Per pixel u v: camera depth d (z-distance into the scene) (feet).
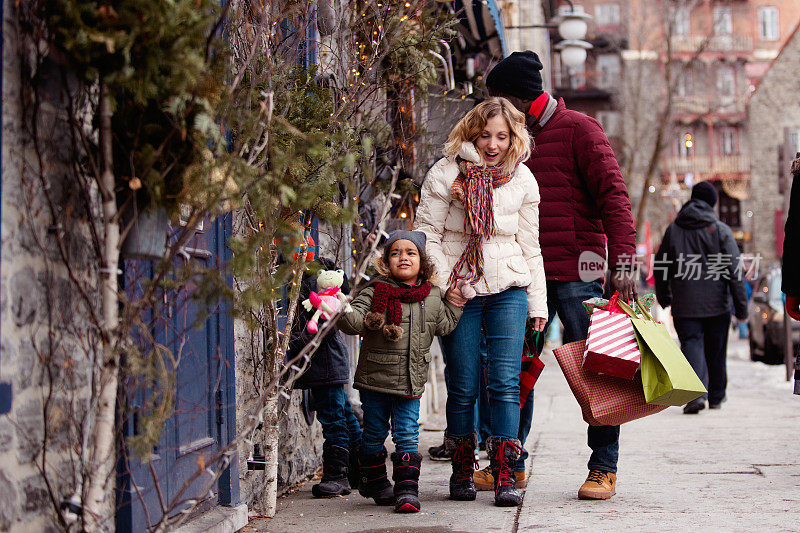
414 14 30.99
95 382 16.44
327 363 27.14
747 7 296.51
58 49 15.40
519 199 24.98
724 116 288.92
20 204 14.92
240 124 18.57
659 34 256.32
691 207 47.42
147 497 18.31
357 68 29.43
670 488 27.73
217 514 21.75
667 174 281.74
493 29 48.37
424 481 29.76
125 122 16.25
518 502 25.08
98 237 16.22
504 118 24.94
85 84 15.92
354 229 32.40
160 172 16.40
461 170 25.16
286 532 22.50
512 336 25.04
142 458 16.19
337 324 23.99
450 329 25.14
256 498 25.27
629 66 264.52
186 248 20.85
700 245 47.06
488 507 25.04
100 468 15.75
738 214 293.23
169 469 19.65
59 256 15.94
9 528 14.47
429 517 23.80
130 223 16.22
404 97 33.68
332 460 27.58
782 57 239.30
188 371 20.72
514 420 25.20
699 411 47.39
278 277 19.56
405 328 24.35
